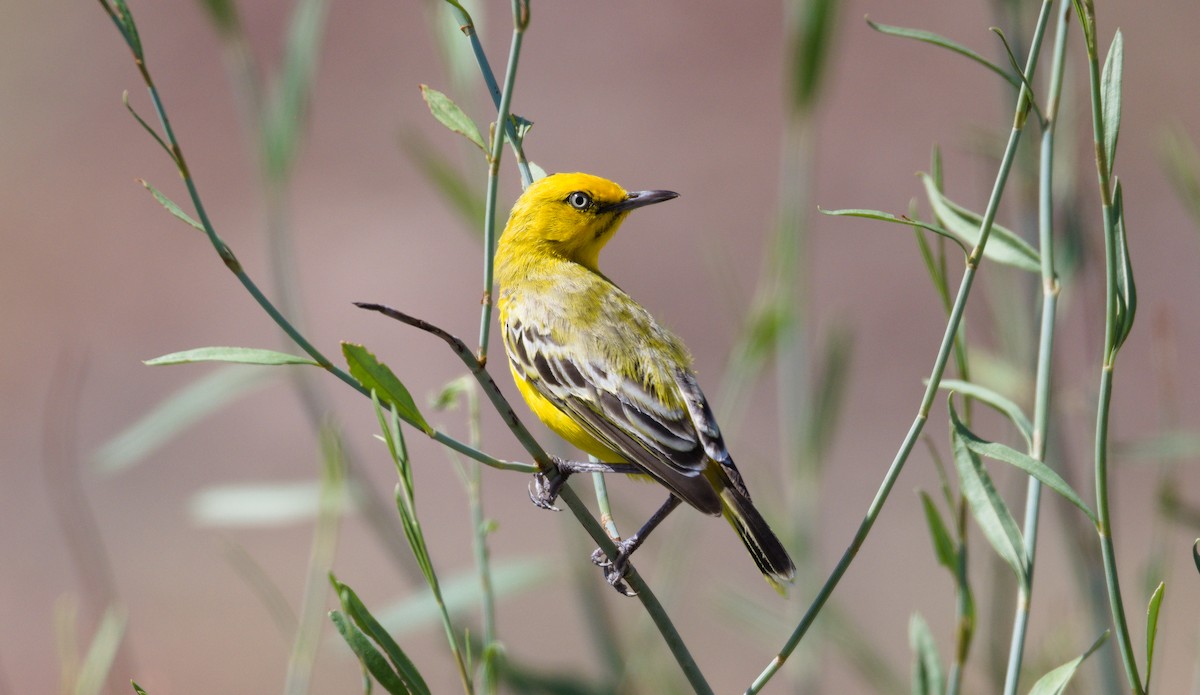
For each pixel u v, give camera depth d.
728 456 7.05
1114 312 4.79
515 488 17.84
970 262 4.93
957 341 5.93
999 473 11.05
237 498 9.20
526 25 4.86
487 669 5.80
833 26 8.91
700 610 15.09
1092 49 4.75
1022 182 7.89
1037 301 7.95
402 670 4.95
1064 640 7.60
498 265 8.39
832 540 16.38
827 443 9.41
